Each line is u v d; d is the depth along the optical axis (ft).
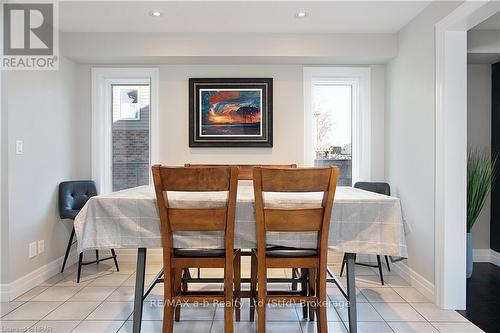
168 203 6.24
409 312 8.02
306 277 7.55
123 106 12.58
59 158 10.98
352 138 12.68
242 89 12.07
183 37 11.17
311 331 7.13
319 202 6.40
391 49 11.18
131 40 11.16
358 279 10.32
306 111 12.21
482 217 12.14
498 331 7.11
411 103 10.07
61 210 10.60
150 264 11.75
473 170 10.22
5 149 8.63
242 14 9.77
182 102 12.16
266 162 12.19
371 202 6.43
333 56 11.25
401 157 10.78
